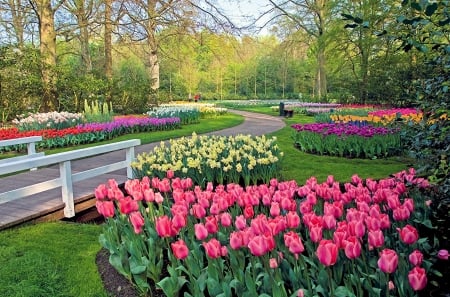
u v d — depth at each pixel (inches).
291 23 1241.4
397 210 96.2
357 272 88.9
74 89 624.4
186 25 750.5
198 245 108.3
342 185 215.0
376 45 837.2
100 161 322.3
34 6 649.6
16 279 118.8
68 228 168.2
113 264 112.5
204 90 2116.1
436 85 99.0
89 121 528.7
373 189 132.1
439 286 93.3
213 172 222.5
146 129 546.3
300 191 124.2
